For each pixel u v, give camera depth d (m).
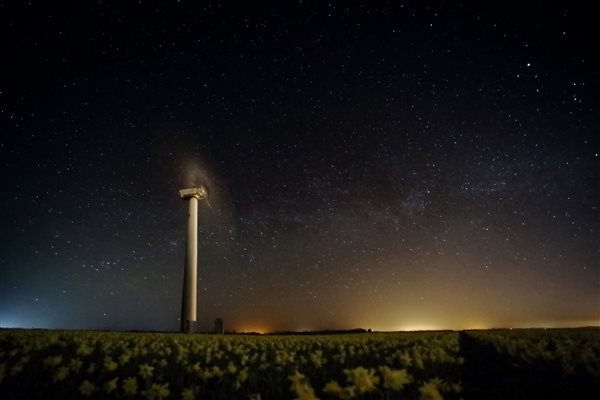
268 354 7.66
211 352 7.95
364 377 3.07
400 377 3.09
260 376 5.31
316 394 4.21
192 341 10.13
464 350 8.21
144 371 5.14
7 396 4.78
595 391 3.96
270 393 4.53
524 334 11.41
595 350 6.58
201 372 5.37
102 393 4.64
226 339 11.52
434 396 3.15
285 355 6.62
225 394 4.50
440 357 6.16
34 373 5.78
